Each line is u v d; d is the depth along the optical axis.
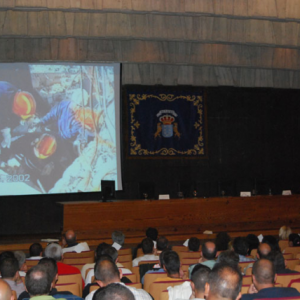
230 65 12.48
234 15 9.77
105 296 2.02
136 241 10.85
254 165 14.26
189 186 12.38
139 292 3.25
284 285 4.21
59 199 12.73
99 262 3.47
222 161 14.03
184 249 7.22
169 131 13.58
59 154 12.16
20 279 4.06
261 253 4.71
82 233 10.57
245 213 11.76
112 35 10.55
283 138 14.45
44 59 11.57
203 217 11.48
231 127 14.12
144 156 13.40
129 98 13.28
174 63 12.21
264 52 12.68
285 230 8.19
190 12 9.56
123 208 10.90
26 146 11.95
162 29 10.80
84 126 12.37
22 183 11.88
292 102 14.44
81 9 9.11
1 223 12.38
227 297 2.32
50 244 5.20
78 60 11.74
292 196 12.11
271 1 9.91
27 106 11.99
